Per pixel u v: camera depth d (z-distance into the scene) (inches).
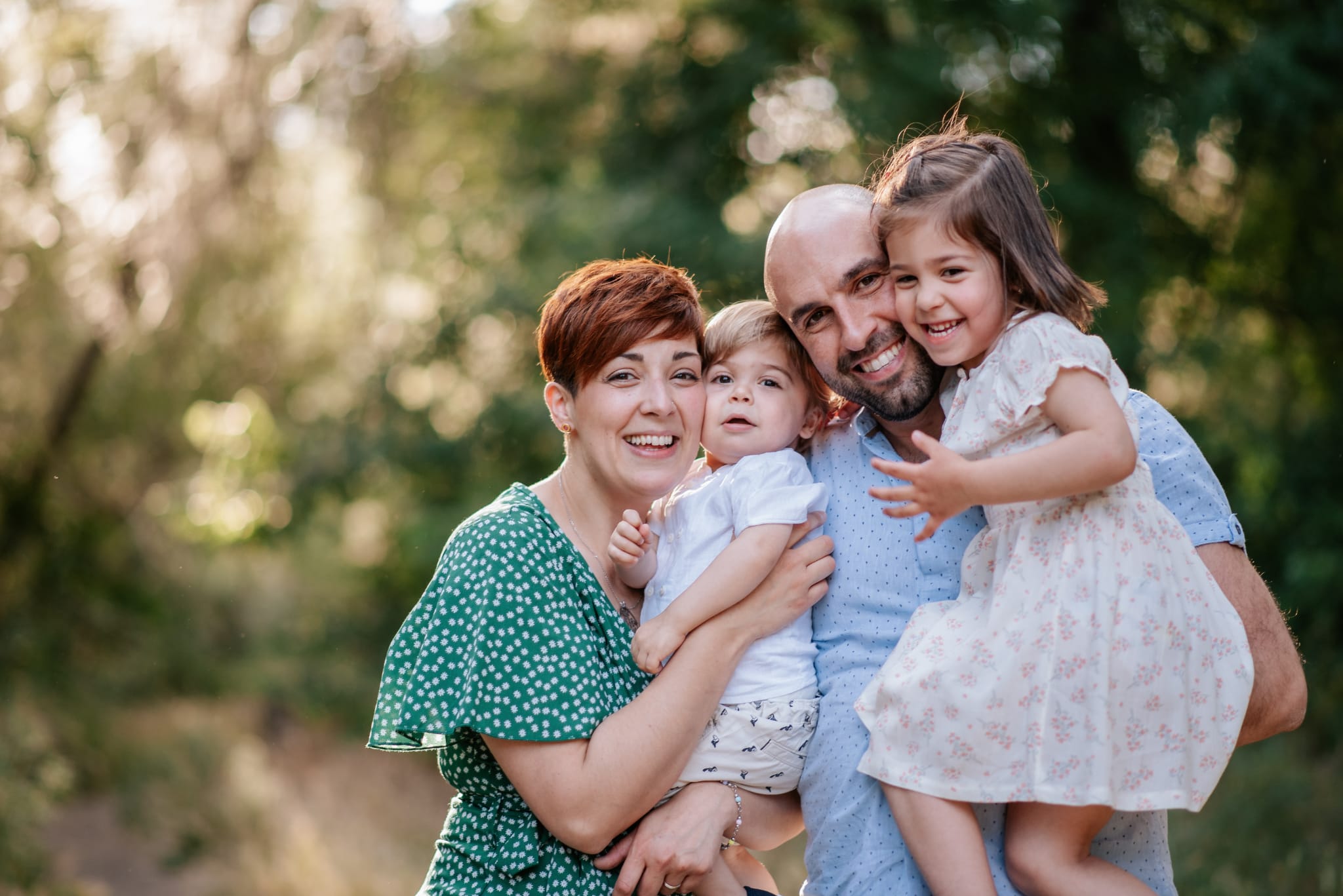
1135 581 71.9
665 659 79.3
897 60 295.6
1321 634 281.6
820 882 80.4
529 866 76.2
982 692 72.2
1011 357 73.8
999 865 75.3
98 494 390.6
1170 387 327.6
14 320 309.9
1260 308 331.0
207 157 305.0
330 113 348.5
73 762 341.4
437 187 398.0
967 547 79.9
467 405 364.2
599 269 83.7
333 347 406.6
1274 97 284.0
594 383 81.3
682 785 81.7
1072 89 304.7
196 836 299.6
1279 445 308.5
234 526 375.9
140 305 306.5
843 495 84.9
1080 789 70.0
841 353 80.8
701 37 343.6
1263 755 247.6
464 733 77.7
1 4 289.4
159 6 300.7
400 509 380.8
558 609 77.1
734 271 301.1
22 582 374.0
